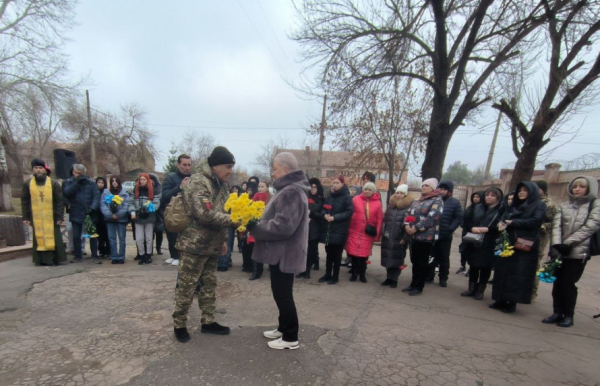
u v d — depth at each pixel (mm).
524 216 3922
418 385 2457
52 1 13008
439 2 7480
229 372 2480
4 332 3000
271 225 2684
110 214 5641
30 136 17031
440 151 8703
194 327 3250
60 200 5465
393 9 8188
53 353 2668
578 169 10883
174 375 2412
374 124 11266
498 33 7859
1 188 12859
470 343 3217
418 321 3713
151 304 3791
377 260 7387
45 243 5340
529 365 2840
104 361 2574
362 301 4309
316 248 5523
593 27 6789
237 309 3787
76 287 4324
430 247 4617
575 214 3709
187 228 2852
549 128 7543
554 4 6902
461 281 5766
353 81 8812
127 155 32500
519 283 3941
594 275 6594
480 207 4922
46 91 14406
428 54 8539
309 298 4332
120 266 5605
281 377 2453
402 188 5031
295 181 2842
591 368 2838
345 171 14906
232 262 6422
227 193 3168
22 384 2250
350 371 2594
